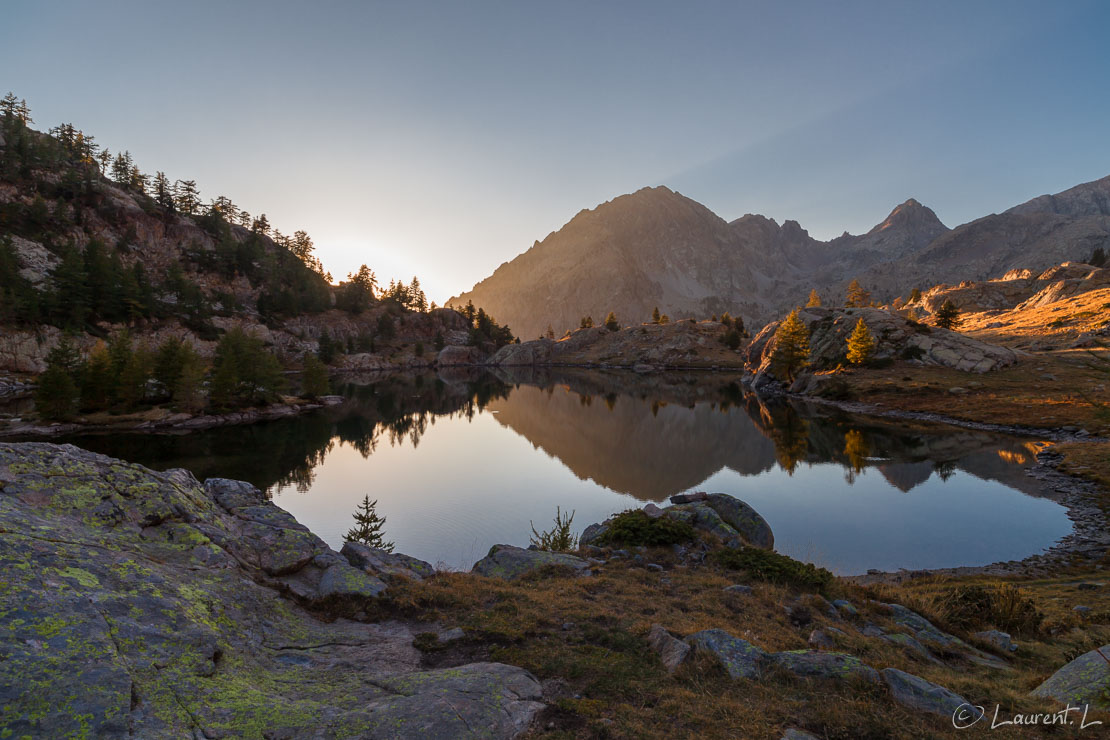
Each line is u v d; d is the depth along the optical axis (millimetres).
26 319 111312
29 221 155250
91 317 131375
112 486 11906
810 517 36531
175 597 8805
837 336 125625
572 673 9312
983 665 12414
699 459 59406
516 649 10250
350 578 12812
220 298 186625
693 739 7336
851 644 12031
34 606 6855
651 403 115188
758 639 11617
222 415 83562
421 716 6984
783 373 127438
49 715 5469
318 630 10531
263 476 49562
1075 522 33562
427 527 35031
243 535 13742
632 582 16156
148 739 5617
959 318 176625
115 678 6254
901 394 90625
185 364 81812
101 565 8703
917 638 13859
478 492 45281
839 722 7922
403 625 11383
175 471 14945
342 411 100375
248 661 8344
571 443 70750
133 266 159625
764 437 71000
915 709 8656
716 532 22609
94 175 199125
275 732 6355
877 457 55219
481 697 7762
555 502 42281
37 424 67750
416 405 112375
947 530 33188
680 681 9234
